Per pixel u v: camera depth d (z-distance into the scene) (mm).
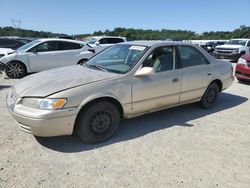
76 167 3164
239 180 3008
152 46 4402
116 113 3908
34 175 2975
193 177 3029
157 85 4285
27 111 3338
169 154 3533
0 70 9578
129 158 3402
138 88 4047
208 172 3141
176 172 3117
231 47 16641
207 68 5191
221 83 5578
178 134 4188
